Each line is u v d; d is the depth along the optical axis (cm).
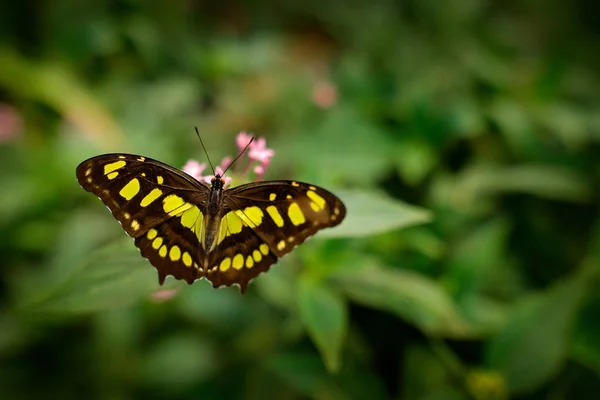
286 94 77
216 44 84
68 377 65
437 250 61
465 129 65
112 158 52
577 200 65
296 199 52
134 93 76
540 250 64
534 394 58
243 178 55
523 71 79
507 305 60
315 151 65
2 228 68
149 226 51
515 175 65
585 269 58
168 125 72
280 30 112
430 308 56
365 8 109
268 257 52
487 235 60
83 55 81
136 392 64
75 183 69
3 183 69
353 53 94
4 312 65
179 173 52
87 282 51
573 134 68
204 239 52
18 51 87
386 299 56
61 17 85
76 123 73
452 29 91
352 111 67
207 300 63
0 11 89
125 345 64
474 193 64
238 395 63
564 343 56
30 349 65
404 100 67
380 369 61
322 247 56
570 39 99
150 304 64
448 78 73
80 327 65
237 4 115
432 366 59
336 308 54
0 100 81
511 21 107
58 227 68
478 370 58
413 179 64
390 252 61
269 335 64
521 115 68
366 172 64
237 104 77
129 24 82
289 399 62
